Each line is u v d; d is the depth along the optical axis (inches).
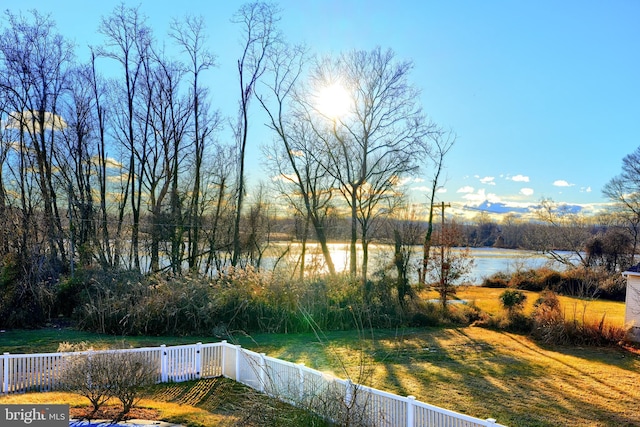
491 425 280.8
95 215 1138.7
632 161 1756.9
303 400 327.0
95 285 773.3
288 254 1267.2
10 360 409.7
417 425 318.0
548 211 1847.9
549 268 1688.0
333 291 855.1
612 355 674.2
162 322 708.0
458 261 1066.7
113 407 374.9
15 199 1006.4
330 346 678.5
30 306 756.6
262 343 685.3
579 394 479.8
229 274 831.1
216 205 1255.5
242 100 1229.1
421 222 1275.8
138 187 1163.3
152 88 1172.5
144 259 1136.2
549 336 753.0
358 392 331.6
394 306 893.8
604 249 1694.1
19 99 1026.1
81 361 371.9
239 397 427.2
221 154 1257.4
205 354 491.8
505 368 582.9
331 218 1370.6
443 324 901.2
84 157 1132.5
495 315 909.8
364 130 1267.2
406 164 1254.3
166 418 358.0
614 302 1305.4
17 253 818.2
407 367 573.9
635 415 420.5
